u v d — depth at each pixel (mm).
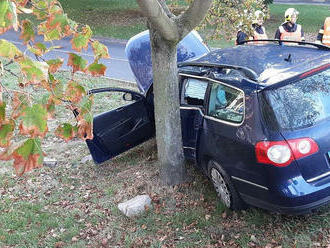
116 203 5930
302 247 4312
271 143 4188
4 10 1759
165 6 5426
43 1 2309
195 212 5246
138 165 7023
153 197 5758
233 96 4746
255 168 4363
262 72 4688
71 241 5254
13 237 5461
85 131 2393
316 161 4211
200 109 5352
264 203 4461
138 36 9141
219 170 5004
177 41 5293
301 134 4191
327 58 4750
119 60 15766
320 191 4156
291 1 30562
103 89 6637
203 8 5039
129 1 32344
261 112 4324
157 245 4820
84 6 31391
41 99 2145
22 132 1993
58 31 2332
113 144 7059
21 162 2061
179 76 5914
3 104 2100
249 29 9266
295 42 5508
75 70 2504
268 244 4434
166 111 5656
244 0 9406
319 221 4641
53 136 9133
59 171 7375
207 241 4730
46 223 5703
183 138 5895
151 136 7387
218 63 5469
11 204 6379
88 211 5867
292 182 4160
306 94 4379
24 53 2016
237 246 4543
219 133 4867
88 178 6965
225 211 5102
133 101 7574
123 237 5145
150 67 8766
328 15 24562
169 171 5926
